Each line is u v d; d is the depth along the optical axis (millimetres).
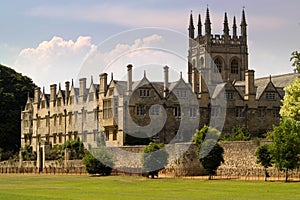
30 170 114250
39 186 68812
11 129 155625
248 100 121688
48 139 139125
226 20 174750
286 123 71938
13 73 169250
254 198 48875
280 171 76750
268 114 123125
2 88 160500
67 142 116312
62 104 133375
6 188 65250
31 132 147750
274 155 70750
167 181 72250
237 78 173750
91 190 60469
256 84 132750
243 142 82875
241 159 82812
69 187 66125
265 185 64312
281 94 125250
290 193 54031
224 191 57188
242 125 118875
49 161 113312
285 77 131625
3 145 154625
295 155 70250
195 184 67438
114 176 83062
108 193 55938
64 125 131875
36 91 148125
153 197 50656
